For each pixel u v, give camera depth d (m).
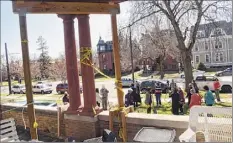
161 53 35.84
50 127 8.52
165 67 46.50
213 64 51.06
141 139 5.44
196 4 19.23
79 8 6.19
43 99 23.23
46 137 8.41
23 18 5.20
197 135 5.57
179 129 6.10
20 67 19.36
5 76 18.62
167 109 13.95
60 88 31.52
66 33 7.68
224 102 15.18
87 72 7.61
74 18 7.73
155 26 19.95
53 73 43.12
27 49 5.45
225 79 21.33
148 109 13.44
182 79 31.88
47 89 33.03
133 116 6.94
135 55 35.25
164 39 22.62
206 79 21.92
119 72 7.48
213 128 5.41
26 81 5.59
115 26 7.27
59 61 43.50
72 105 7.90
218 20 19.53
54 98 24.20
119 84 7.41
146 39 22.92
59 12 5.85
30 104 5.66
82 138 7.63
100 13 6.66
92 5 6.45
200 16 19.41
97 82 37.12
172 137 5.48
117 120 7.18
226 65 49.62
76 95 7.90
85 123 7.59
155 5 18.95
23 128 9.08
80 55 7.59
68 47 7.72
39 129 8.77
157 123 6.44
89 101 7.64
